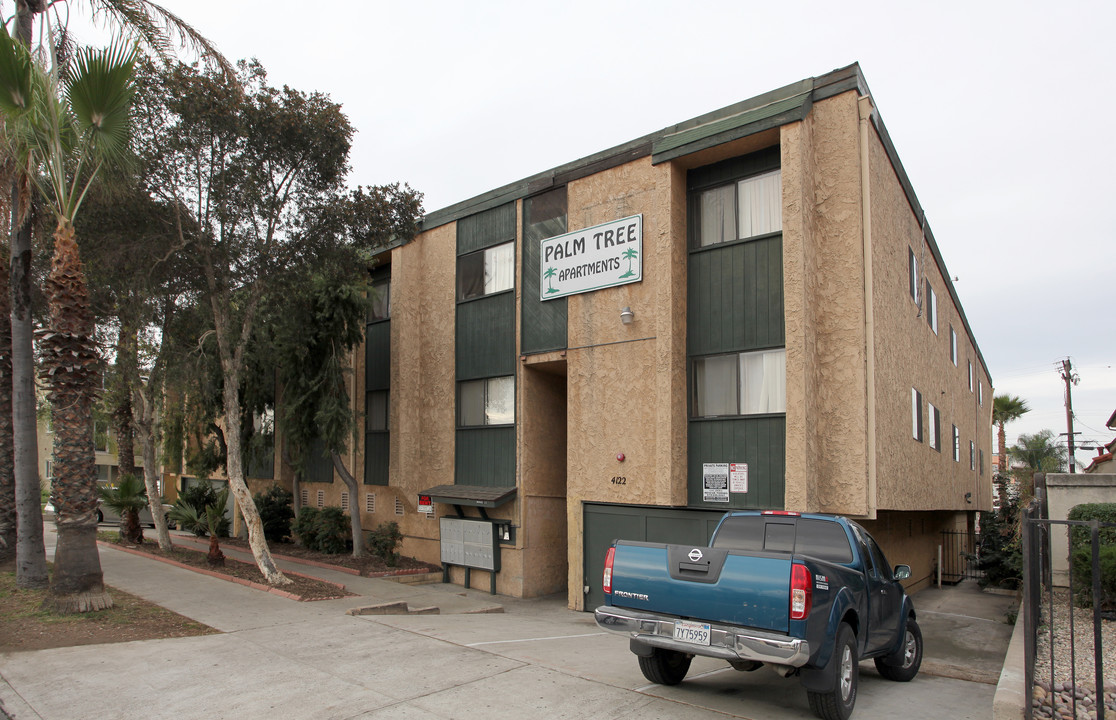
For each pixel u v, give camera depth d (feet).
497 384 54.80
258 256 45.75
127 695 22.82
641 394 44.45
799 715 21.39
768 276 40.32
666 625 21.65
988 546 56.95
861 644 23.21
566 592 53.78
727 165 43.06
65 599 33.37
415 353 61.62
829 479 37.37
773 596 19.70
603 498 45.80
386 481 65.10
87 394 34.60
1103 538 35.14
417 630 33.40
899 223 45.39
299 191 47.60
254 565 53.52
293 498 77.25
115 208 41.29
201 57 43.14
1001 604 47.80
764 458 39.24
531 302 52.19
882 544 44.65
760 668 27.78
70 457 34.14
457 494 54.24
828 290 38.34
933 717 21.85
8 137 33.14
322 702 22.25
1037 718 19.25
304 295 53.52
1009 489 78.89
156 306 50.88
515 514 51.98
